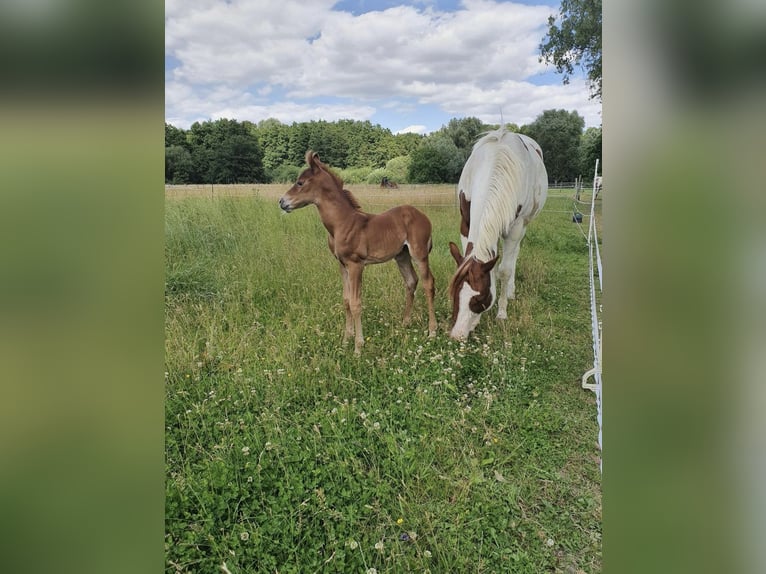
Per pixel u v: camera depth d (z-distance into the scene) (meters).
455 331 3.41
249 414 2.86
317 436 2.72
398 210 3.50
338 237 3.36
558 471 2.63
